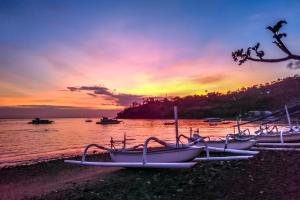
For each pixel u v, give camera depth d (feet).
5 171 75.72
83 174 61.77
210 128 360.48
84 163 56.54
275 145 73.92
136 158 54.85
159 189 37.96
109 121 654.94
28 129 443.32
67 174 64.49
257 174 40.60
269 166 45.32
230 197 31.55
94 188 42.68
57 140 226.58
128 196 36.14
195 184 38.75
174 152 52.90
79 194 39.68
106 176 53.42
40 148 165.78
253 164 48.34
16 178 64.85
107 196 37.06
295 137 81.87
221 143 68.74
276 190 31.94
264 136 83.41
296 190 31.01
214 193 33.78
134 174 51.24
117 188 41.19
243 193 32.37
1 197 47.09
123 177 49.57
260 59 12.89
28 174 69.36
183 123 559.79
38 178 62.69
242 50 13.26
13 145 186.70
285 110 47.21
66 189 45.27
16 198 45.60
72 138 246.88
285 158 51.57
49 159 110.42
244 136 81.10
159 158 53.01
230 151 61.93
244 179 38.47
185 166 46.26
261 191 32.19
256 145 74.38
